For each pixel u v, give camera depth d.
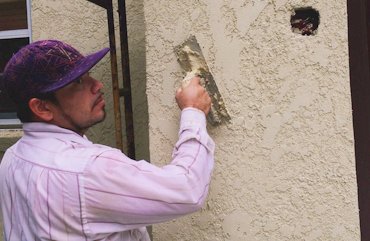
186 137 1.52
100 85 1.53
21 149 1.49
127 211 1.34
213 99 1.77
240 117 1.76
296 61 1.69
